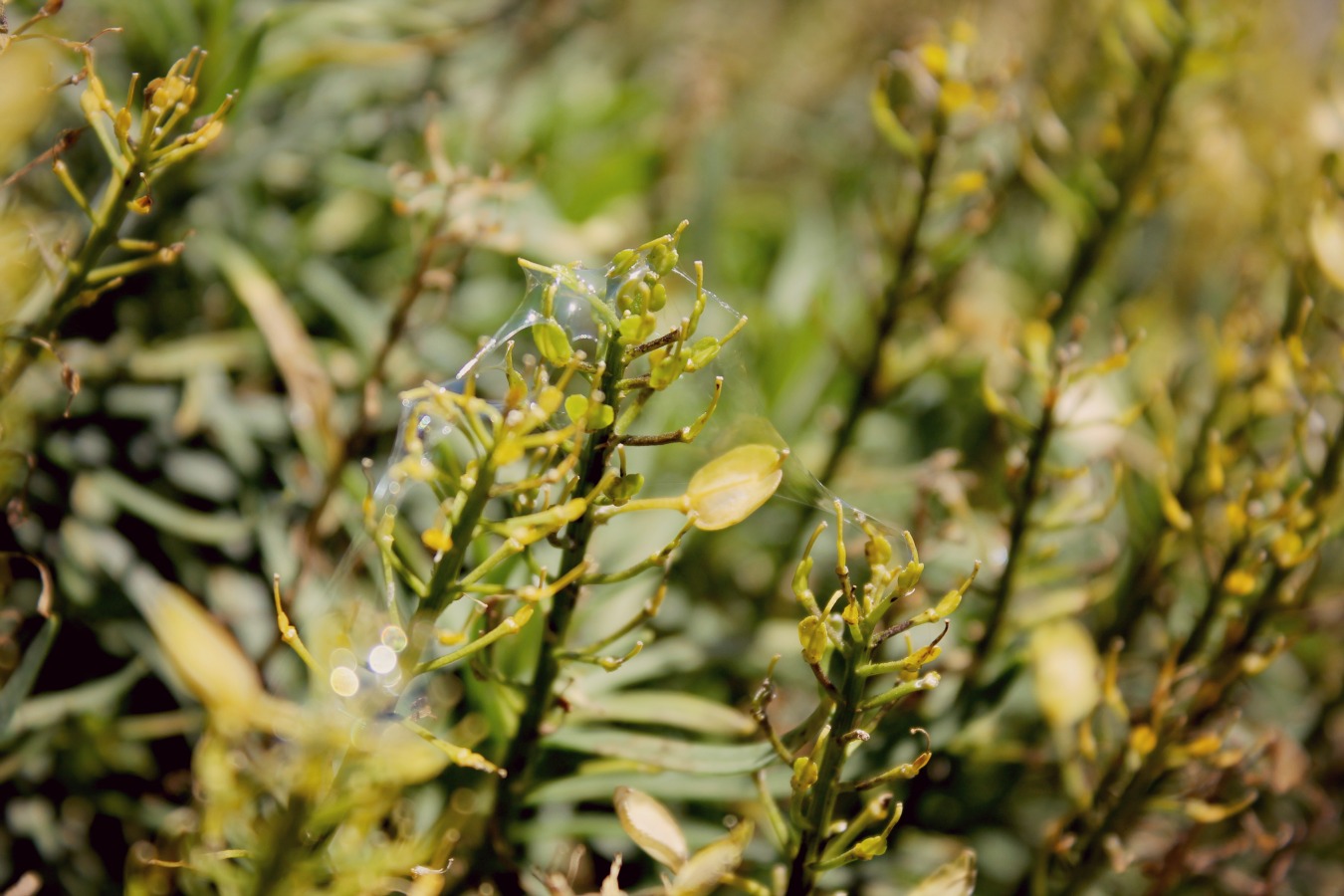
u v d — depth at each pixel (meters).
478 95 0.61
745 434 0.35
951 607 0.33
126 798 0.42
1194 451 0.43
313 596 0.42
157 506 0.44
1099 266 0.49
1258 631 0.40
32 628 0.43
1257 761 0.41
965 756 0.41
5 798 0.42
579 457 0.34
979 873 0.44
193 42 0.46
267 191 0.53
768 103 0.81
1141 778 0.38
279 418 0.47
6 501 0.40
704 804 0.43
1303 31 0.62
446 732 0.39
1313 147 0.53
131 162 0.36
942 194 0.44
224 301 0.49
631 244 0.59
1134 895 0.43
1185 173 0.53
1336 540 0.47
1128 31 0.53
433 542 0.32
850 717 0.34
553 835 0.38
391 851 0.33
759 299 0.65
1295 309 0.42
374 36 0.55
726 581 0.50
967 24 0.45
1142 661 0.43
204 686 0.36
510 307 0.52
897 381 0.46
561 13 0.66
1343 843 0.45
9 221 0.38
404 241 0.55
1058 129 0.48
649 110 0.70
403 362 0.47
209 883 0.37
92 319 0.47
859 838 0.41
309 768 0.32
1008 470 0.41
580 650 0.35
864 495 0.52
